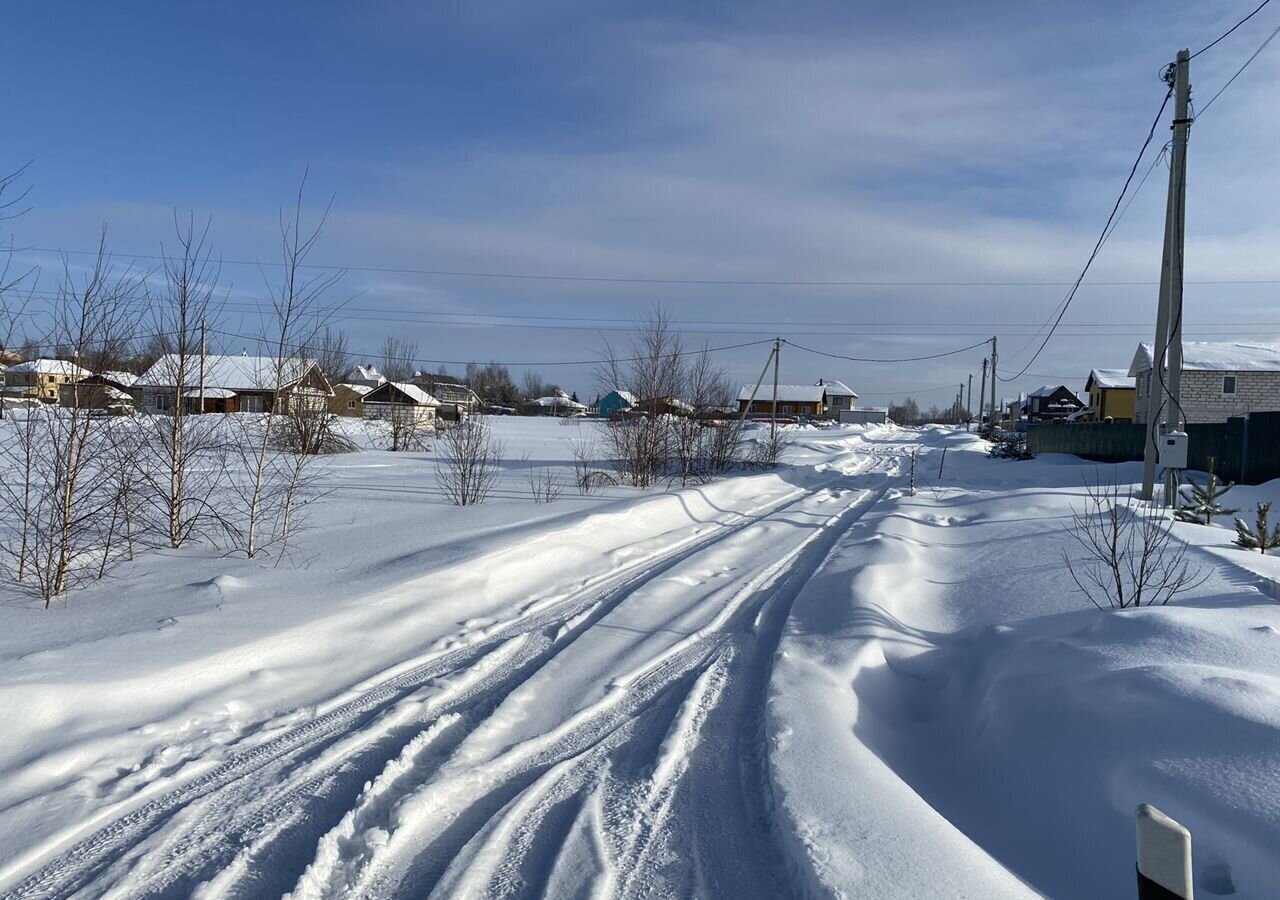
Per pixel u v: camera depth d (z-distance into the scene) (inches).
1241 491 679.1
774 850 144.9
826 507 681.0
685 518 569.0
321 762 176.2
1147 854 81.5
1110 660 199.2
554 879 134.2
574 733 200.7
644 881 135.1
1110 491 629.6
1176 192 520.7
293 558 340.2
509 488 671.8
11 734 168.6
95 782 162.7
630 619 302.5
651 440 763.4
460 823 154.7
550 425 2298.2
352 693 218.8
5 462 453.7
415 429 1218.6
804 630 285.7
